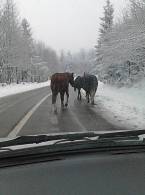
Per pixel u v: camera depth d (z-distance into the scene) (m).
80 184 2.30
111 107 16.34
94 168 2.54
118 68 37.88
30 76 80.69
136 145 3.02
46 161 2.68
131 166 2.60
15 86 52.41
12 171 2.47
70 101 19.67
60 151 2.82
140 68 29.03
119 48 25.14
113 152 2.92
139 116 12.62
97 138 3.23
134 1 22.69
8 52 50.47
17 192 2.19
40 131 9.55
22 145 3.14
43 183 2.30
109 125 10.66
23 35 63.28
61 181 2.33
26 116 12.91
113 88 37.41
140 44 22.06
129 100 20.31
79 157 2.78
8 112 14.47
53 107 15.58
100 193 2.20
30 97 24.84
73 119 11.98
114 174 2.44
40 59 98.81
